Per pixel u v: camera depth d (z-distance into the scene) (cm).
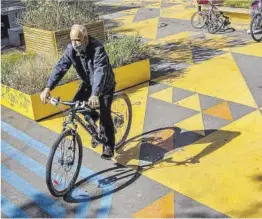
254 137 555
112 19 1409
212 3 1196
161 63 898
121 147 548
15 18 1152
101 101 475
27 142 581
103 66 446
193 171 484
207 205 423
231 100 681
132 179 476
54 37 889
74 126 461
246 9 1203
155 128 598
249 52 942
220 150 527
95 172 494
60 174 457
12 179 492
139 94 727
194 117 625
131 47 784
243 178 464
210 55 937
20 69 711
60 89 659
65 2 1014
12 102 683
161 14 1441
